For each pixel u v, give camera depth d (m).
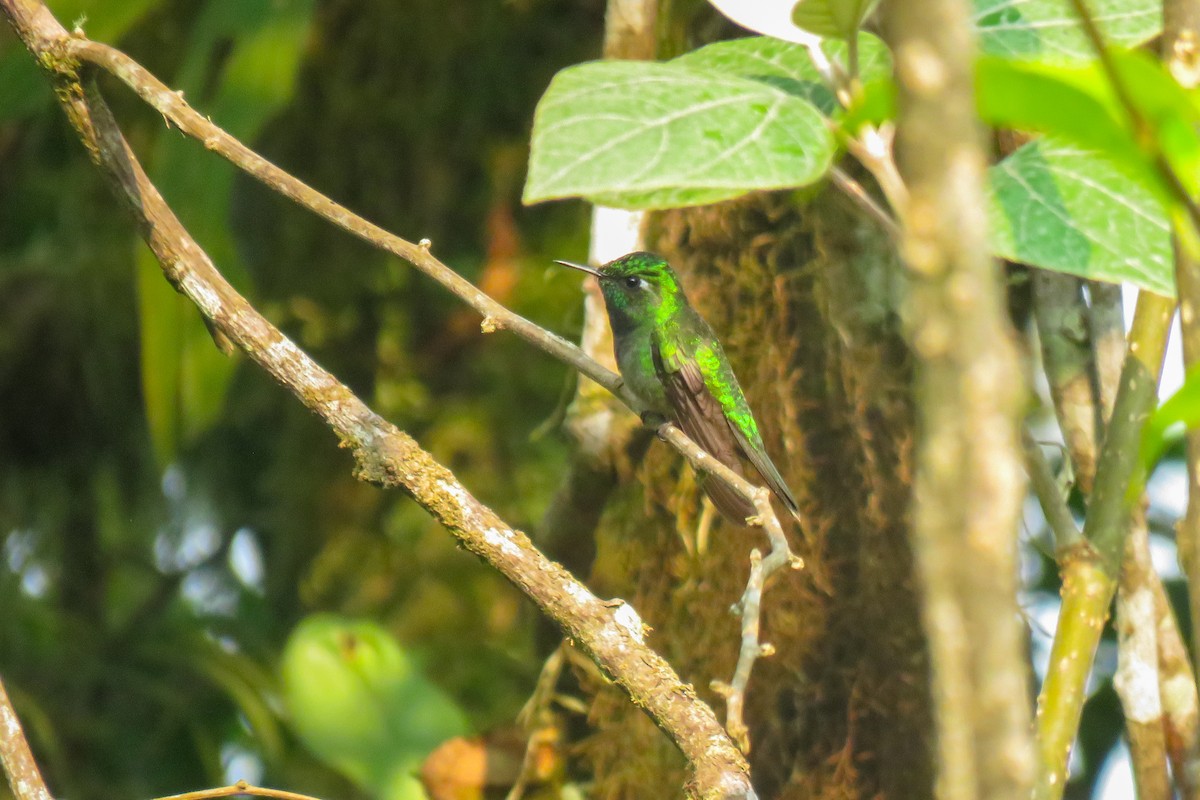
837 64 3.34
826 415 6.90
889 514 6.56
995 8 3.67
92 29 8.66
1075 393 5.48
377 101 11.27
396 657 7.99
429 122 11.28
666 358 7.30
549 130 2.75
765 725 6.96
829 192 6.62
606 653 4.18
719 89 2.81
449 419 11.76
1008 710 1.46
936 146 1.44
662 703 4.07
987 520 1.45
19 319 12.30
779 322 7.09
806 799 6.75
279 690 11.10
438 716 7.87
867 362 6.57
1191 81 2.92
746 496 4.48
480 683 11.01
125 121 11.13
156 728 11.61
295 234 11.55
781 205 7.14
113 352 12.32
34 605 12.07
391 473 4.45
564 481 8.09
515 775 7.91
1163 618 5.09
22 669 11.66
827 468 6.90
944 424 1.45
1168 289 3.02
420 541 11.91
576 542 8.23
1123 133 2.15
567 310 11.17
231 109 8.03
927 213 1.44
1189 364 2.86
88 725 11.49
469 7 11.09
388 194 11.43
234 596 12.65
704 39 7.54
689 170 2.69
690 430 7.30
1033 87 2.14
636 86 2.82
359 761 7.61
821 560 6.85
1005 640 1.46
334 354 11.74
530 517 11.45
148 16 11.02
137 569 13.02
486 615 11.63
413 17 11.10
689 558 7.46
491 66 11.20
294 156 11.48
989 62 2.12
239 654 11.16
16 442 12.51
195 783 11.54
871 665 6.66
